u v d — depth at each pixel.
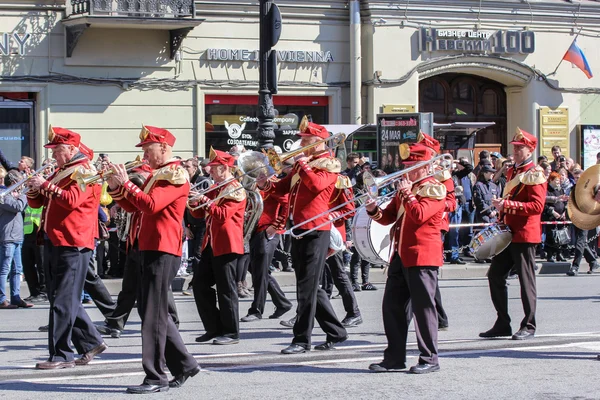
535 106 24.03
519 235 9.88
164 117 20.92
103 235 13.61
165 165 7.50
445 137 21.22
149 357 7.48
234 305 9.92
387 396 7.37
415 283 8.16
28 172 14.11
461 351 9.32
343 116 22.42
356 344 9.84
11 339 10.40
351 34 22.03
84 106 20.27
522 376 8.12
